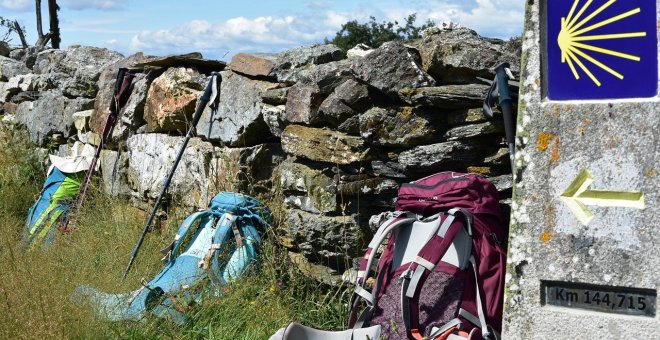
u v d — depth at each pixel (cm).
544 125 305
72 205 739
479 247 388
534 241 307
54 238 677
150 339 456
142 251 611
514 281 312
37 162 891
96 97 809
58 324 440
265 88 570
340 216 505
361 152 487
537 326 308
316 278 514
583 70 300
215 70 661
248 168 576
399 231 407
